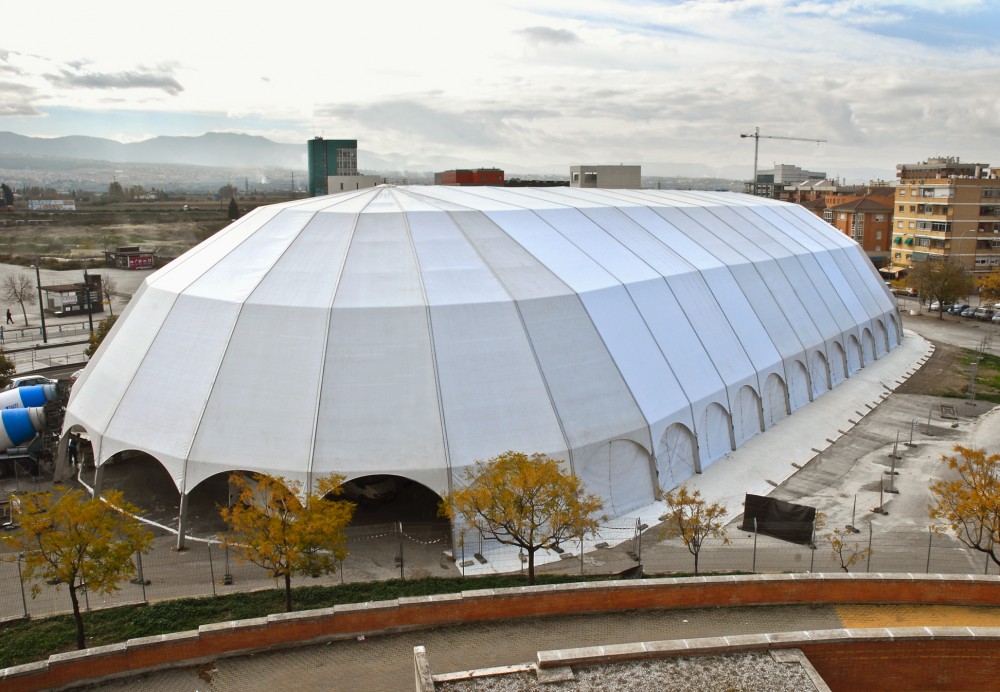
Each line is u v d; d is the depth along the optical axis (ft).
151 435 113.39
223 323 120.67
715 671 61.62
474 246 136.77
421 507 120.88
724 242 192.75
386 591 95.76
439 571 101.76
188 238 624.18
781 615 78.02
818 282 208.54
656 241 172.45
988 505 91.71
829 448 150.41
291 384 111.75
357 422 108.06
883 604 79.66
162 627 87.92
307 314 118.32
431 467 105.29
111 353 131.23
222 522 115.65
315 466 104.63
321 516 85.15
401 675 70.28
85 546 81.35
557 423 112.88
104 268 454.40
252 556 89.40
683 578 79.71
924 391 193.06
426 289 123.24
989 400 185.26
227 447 108.17
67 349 252.01
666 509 119.24
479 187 196.65
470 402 111.04
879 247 439.22
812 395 178.70
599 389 120.16
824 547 109.70
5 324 300.20
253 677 70.23
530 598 77.56
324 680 69.82
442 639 74.84
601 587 78.18
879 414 173.47
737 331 159.22
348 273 126.21
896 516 120.67
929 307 312.09
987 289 301.63
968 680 64.54
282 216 148.77
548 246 145.59
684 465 131.44
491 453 107.45
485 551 106.22
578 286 133.39
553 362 119.34
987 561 103.60
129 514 86.53
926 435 158.71
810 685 59.82
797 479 134.92
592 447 113.60
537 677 61.21
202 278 133.90
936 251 367.04
